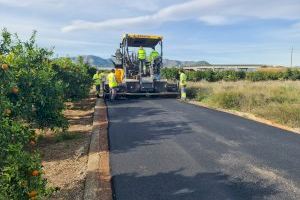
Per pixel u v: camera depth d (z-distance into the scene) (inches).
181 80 800.3
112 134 421.1
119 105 693.9
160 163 306.7
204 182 261.3
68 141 408.8
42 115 400.8
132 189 249.6
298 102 617.6
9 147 189.2
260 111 562.3
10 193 175.6
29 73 374.6
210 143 374.9
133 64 865.5
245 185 254.8
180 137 402.9
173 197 235.0
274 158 319.6
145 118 530.3
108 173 283.7
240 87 832.3
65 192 255.1
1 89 240.8
